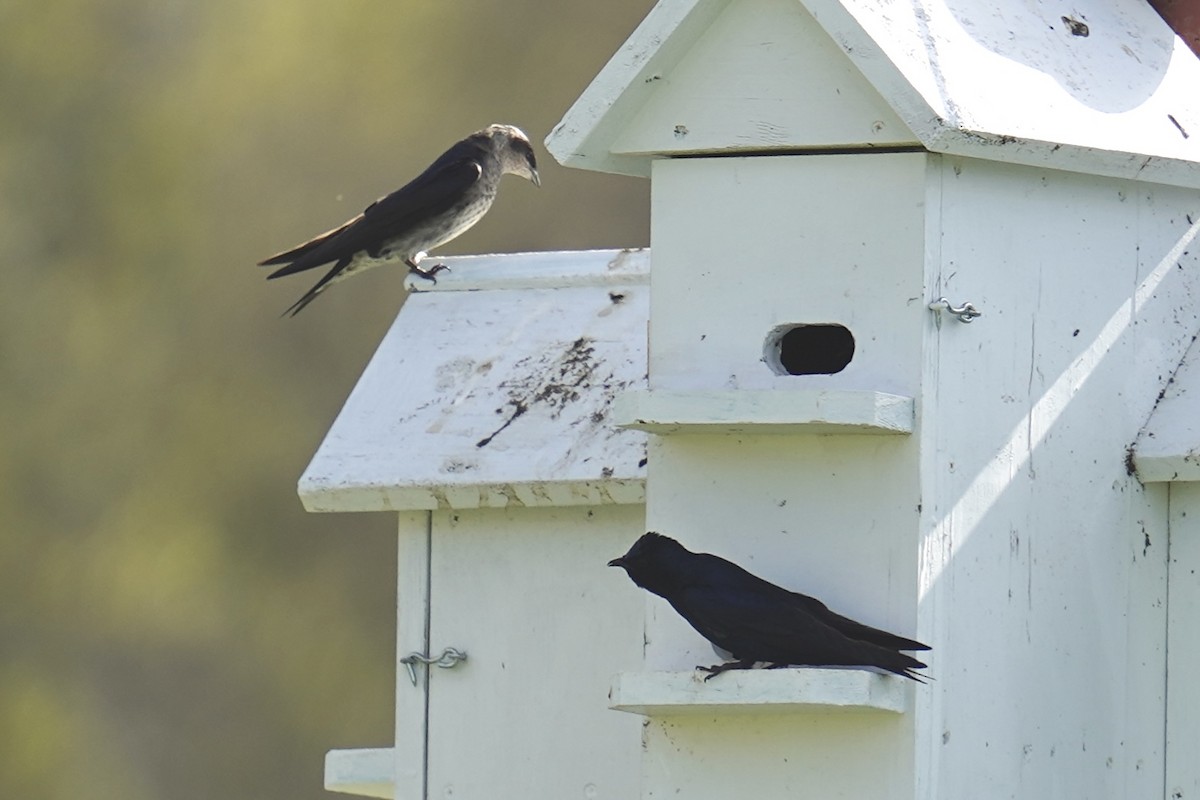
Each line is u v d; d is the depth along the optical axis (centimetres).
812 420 805
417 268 1132
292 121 2539
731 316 856
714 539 853
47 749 2405
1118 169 895
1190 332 950
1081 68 907
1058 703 875
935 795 823
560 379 1043
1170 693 926
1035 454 870
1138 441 916
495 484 999
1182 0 1011
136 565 2452
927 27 853
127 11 2600
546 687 1016
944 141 816
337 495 1028
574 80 2514
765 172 855
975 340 847
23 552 2455
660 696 823
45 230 2545
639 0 2523
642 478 970
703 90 861
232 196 2528
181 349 2492
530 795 1015
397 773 1040
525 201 2353
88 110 2569
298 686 2408
